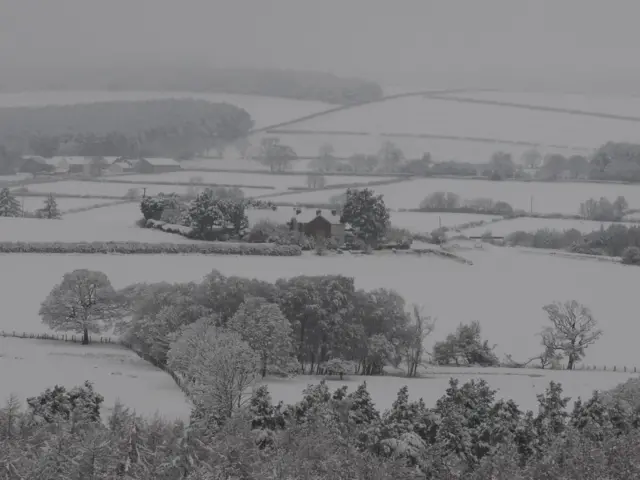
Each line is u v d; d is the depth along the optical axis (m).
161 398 123.44
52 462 85.38
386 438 97.38
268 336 143.38
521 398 135.62
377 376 150.88
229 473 87.38
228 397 111.75
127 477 85.12
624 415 112.31
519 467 96.12
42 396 105.75
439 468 95.38
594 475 92.31
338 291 159.38
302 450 92.81
